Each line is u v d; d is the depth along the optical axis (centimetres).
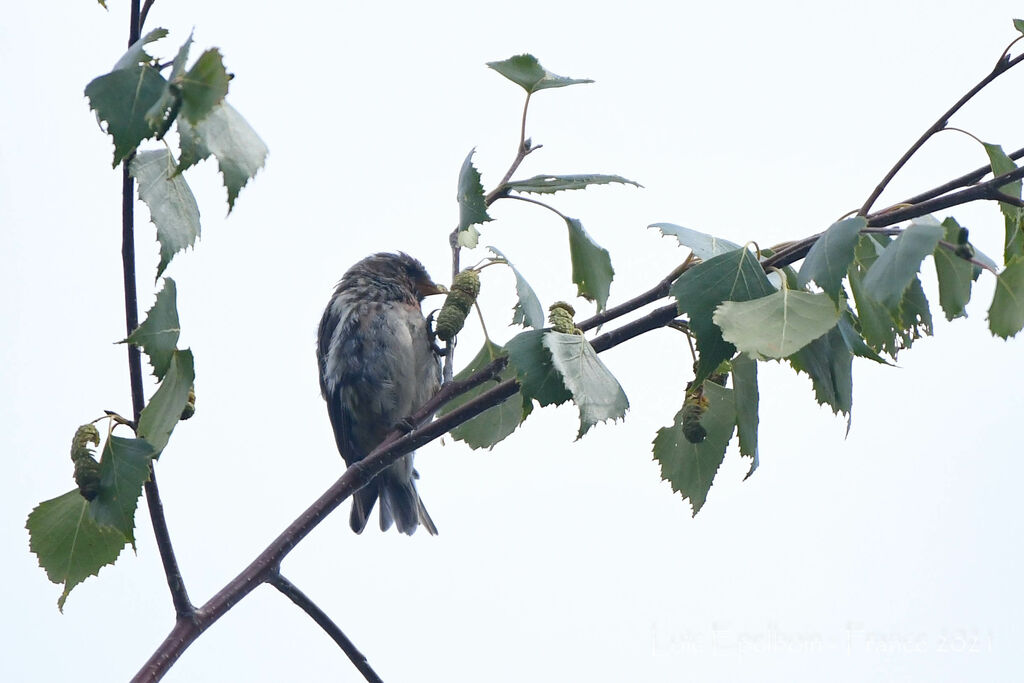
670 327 573
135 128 367
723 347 438
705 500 582
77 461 457
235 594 527
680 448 584
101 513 455
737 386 544
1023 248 526
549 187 607
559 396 496
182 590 509
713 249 521
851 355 464
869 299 482
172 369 450
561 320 539
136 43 382
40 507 519
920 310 510
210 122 370
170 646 496
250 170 373
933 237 436
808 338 412
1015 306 457
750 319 421
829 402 457
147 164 458
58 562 519
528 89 617
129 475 455
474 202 568
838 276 422
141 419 459
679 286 446
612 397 496
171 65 370
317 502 575
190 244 457
